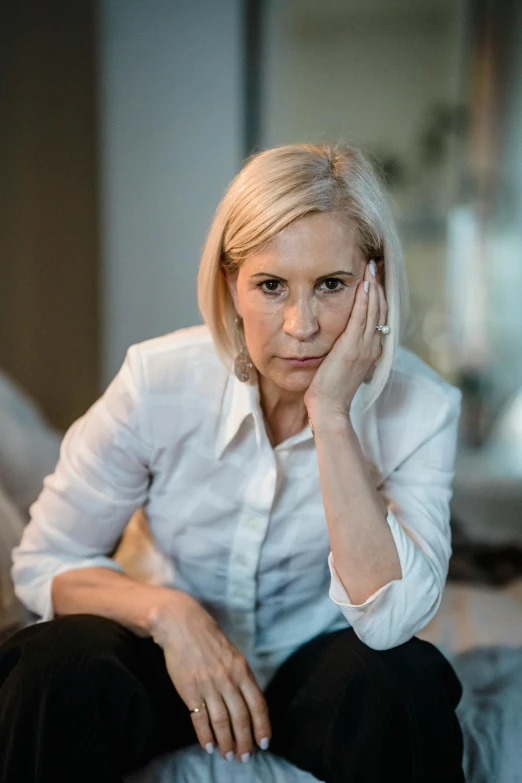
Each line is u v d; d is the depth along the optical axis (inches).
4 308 196.5
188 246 210.1
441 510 69.2
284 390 68.4
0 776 59.2
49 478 73.8
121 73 207.9
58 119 199.3
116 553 80.4
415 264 219.5
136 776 63.5
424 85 215.0
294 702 66.5
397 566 62.1
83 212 205.3
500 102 212.8
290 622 74.3
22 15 192.1
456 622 99.0
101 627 62.5
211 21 206.8
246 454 68.9
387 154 217.8
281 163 59.0
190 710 62.9
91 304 208.5
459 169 215.9
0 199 193.3
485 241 216.7
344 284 61.7
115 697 59.8
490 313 217.5
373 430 70.0
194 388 68.8
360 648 64.6
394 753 60.5
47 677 58.9
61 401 205.0
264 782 63.9
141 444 69.8
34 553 72.9
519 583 117.0
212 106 207.8
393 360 64.7
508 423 216.2
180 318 211.3
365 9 213.5
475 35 211.8
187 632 64.1
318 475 68.9
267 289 60.8
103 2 205.8
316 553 71.4
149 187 209.6
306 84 215.5
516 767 70.7
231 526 70.9
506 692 80.0
